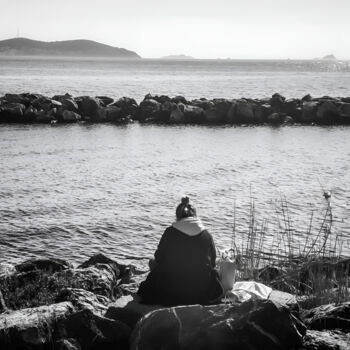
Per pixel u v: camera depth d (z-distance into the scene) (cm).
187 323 621
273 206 2233
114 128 4956
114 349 641
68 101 5619
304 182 2688
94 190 2503
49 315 674
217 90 9631
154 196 2408
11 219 2041
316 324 690
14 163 3117
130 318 700
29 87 9612
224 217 2084
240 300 738
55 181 2672
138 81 12344
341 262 1014
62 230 1930
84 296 809
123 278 1062
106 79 13112
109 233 1911
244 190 2519
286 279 943
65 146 3800
